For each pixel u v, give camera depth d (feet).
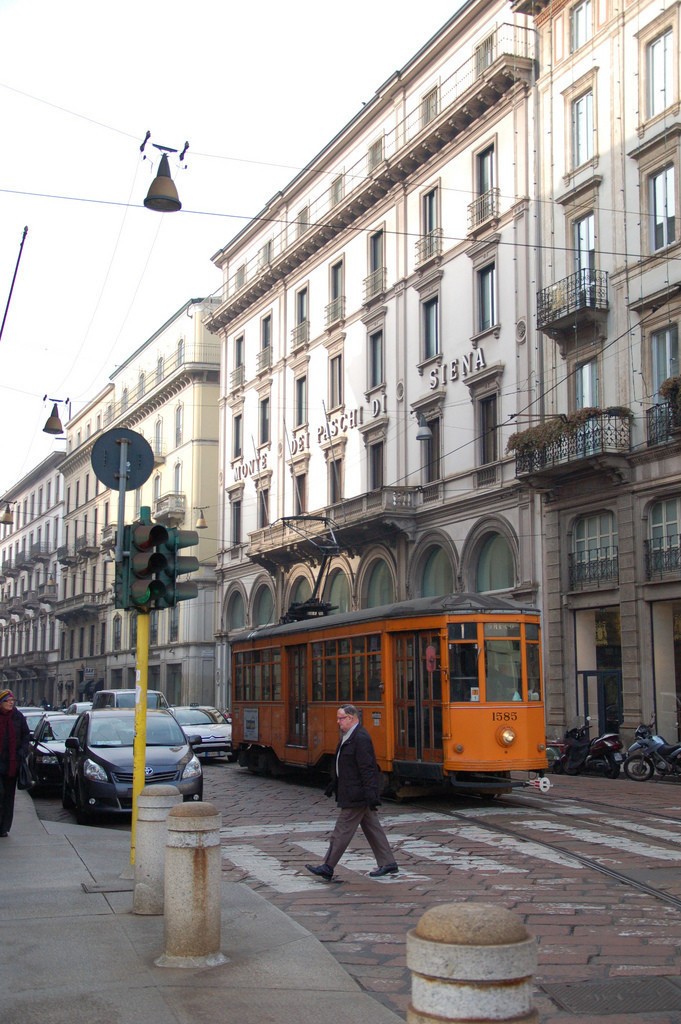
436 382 102.17
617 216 81.41
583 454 79.20
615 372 80.74
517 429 89.97
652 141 77.71
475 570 95.76
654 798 53.26
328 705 59.93
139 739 31.37
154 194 43.83
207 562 162.40
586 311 81.00
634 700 76.48
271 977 19.75
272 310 141.69
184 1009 17.74
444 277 102.17
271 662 70.54
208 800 55.83
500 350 93.40
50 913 25.14
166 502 167.84
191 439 166.09
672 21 77.30
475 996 11.04
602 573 80.79
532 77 91.97
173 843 20.95
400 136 111.14
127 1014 17.47
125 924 23.98
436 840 38.73
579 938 23.82
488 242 95.04
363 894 29.01
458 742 48.65
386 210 113.50
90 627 212.23
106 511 207.31
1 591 290.76
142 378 190.08
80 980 19.48
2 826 38.81
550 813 46.44
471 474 96.07
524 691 50.11
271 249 143.13
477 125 97.96
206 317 168.55
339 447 121.19
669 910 26.48
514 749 49.21
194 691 160.15
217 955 20.81
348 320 120.37
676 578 73.46
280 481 136.26
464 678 49.21
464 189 99.71
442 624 49.83
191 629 161.58
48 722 64.95
